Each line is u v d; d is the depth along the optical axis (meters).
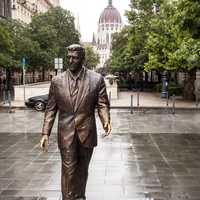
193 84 32.59
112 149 12.01
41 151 11.83
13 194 7.57
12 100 32.16
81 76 5.39
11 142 13.51
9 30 40.59
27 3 80.44
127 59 47.75
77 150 5.38
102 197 7.34
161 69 32.38
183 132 15.70
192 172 9.23
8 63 36.09
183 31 16.84
